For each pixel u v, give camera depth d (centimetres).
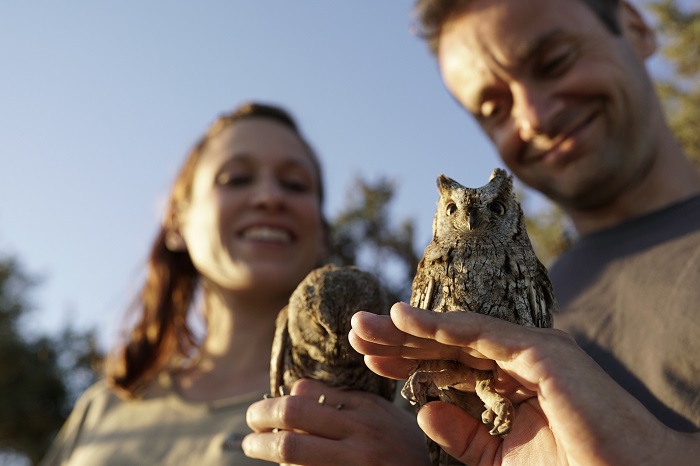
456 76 63
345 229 191
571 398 32
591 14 57
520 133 60
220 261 68
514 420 38
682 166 58
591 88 55
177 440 59
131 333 73
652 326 45
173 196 77
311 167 73
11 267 321
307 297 53
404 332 35
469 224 41
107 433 63
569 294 53
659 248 49
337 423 44
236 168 69
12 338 293
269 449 44
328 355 52
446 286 40
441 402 40
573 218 62
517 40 57
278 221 68
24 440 281
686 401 41
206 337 72
